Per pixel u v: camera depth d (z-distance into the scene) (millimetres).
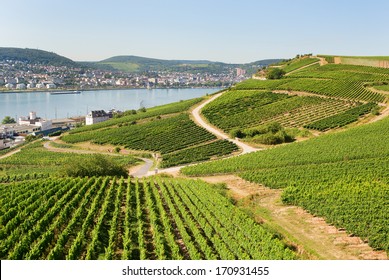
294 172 77438
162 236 46156
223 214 55250
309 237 49344
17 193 63750
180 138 133625
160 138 136500
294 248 45844
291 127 133250
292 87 182750
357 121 131250
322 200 58125
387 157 84875
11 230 48562
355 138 102000
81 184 71062
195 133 137625
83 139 149875
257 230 46125
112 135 149625
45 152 135250
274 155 92438
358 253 44906
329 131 124750
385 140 97250
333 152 89688
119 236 48812
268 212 58812
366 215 51406
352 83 184000
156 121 159375
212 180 80062
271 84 195000
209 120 151125
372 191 61125
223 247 41188
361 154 86438
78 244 42938
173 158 111312
